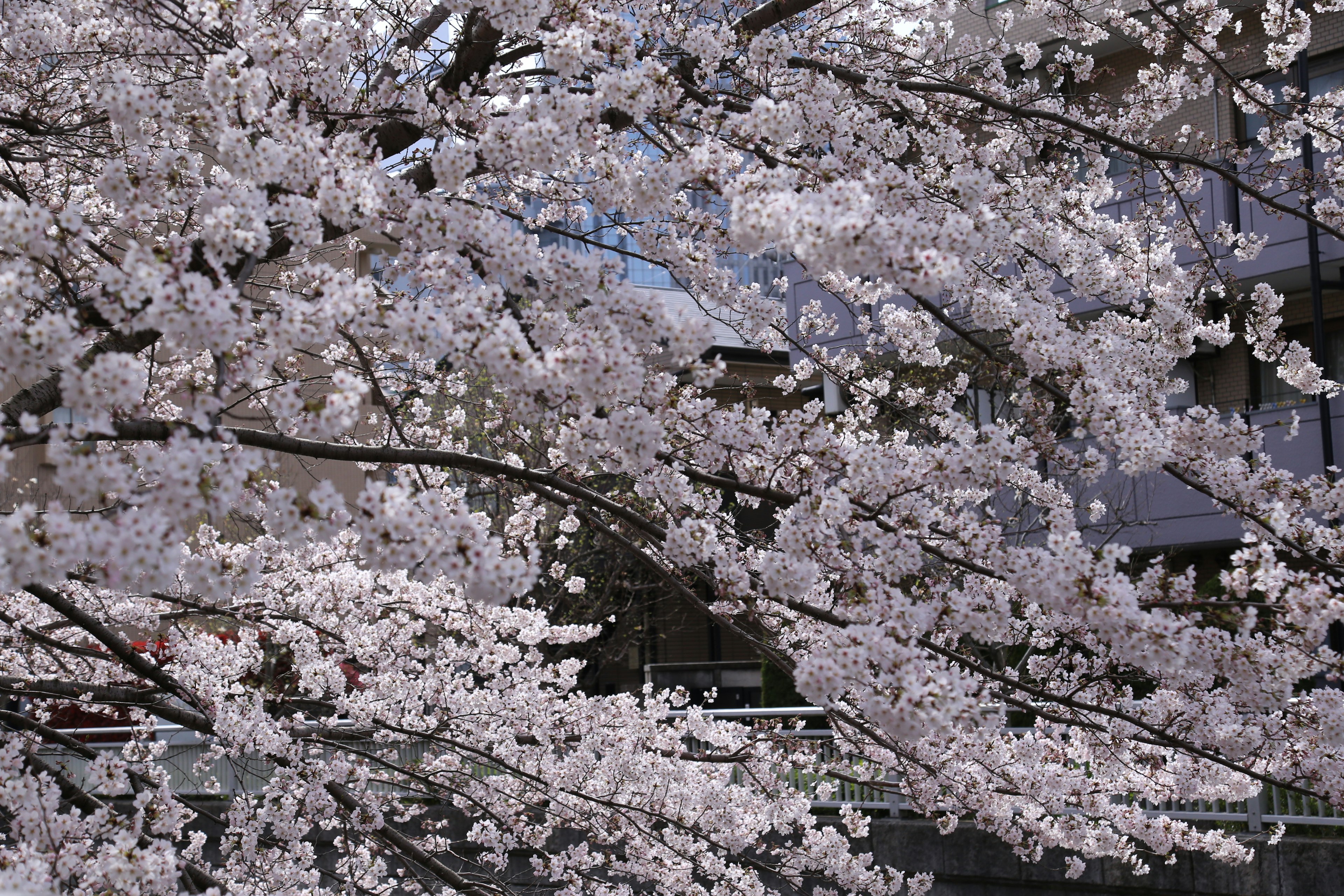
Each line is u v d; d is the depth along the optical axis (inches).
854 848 350.9
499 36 155.2
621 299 104.7
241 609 221.6
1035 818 236.7
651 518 152.9
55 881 107.8
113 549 80.7
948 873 333.1
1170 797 219.9
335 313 95.4
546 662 610.5
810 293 508.4
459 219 105.6
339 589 240.2
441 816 349.1
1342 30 450.6
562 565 266.4
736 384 150.6
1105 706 164.1
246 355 95.2
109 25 148.8
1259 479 134.3
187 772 348.8
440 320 96.1
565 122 117.3
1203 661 113.9
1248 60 456.4
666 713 246.5
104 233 206.7
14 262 89.2
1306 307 477.1
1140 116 232.5
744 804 247.9
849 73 171.3
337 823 201.9
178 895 160.4
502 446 206.8
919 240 94.5
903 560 116.7
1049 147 229.0
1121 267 212.8
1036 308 131.9
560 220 184.9
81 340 84.5
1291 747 145.7
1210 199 434.9
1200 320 207.3
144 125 112.0
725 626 159.8
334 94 130.5
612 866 241.1
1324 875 277.0
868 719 177.0
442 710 241.1
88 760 178.9
